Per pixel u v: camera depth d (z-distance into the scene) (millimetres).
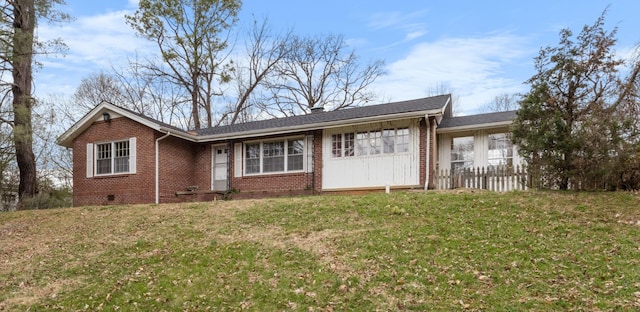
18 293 7391
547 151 11023
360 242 8336
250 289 6777
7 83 18984
